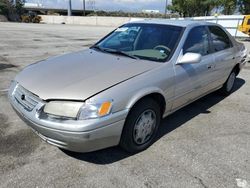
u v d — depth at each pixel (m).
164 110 3.43
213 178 2.78
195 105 4.85
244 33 21.27
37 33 20.23
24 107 2.85
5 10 61.28
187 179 2.75
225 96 5.42
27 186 2.56
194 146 3.39
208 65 4.11
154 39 3.78
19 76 3.28
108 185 2.61
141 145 3.18
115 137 2.77
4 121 3.87
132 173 2.81
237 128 3.97
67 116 2.55
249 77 7.16
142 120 3.08
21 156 3.03
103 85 2.73
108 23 55.50
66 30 26.08
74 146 2.60
